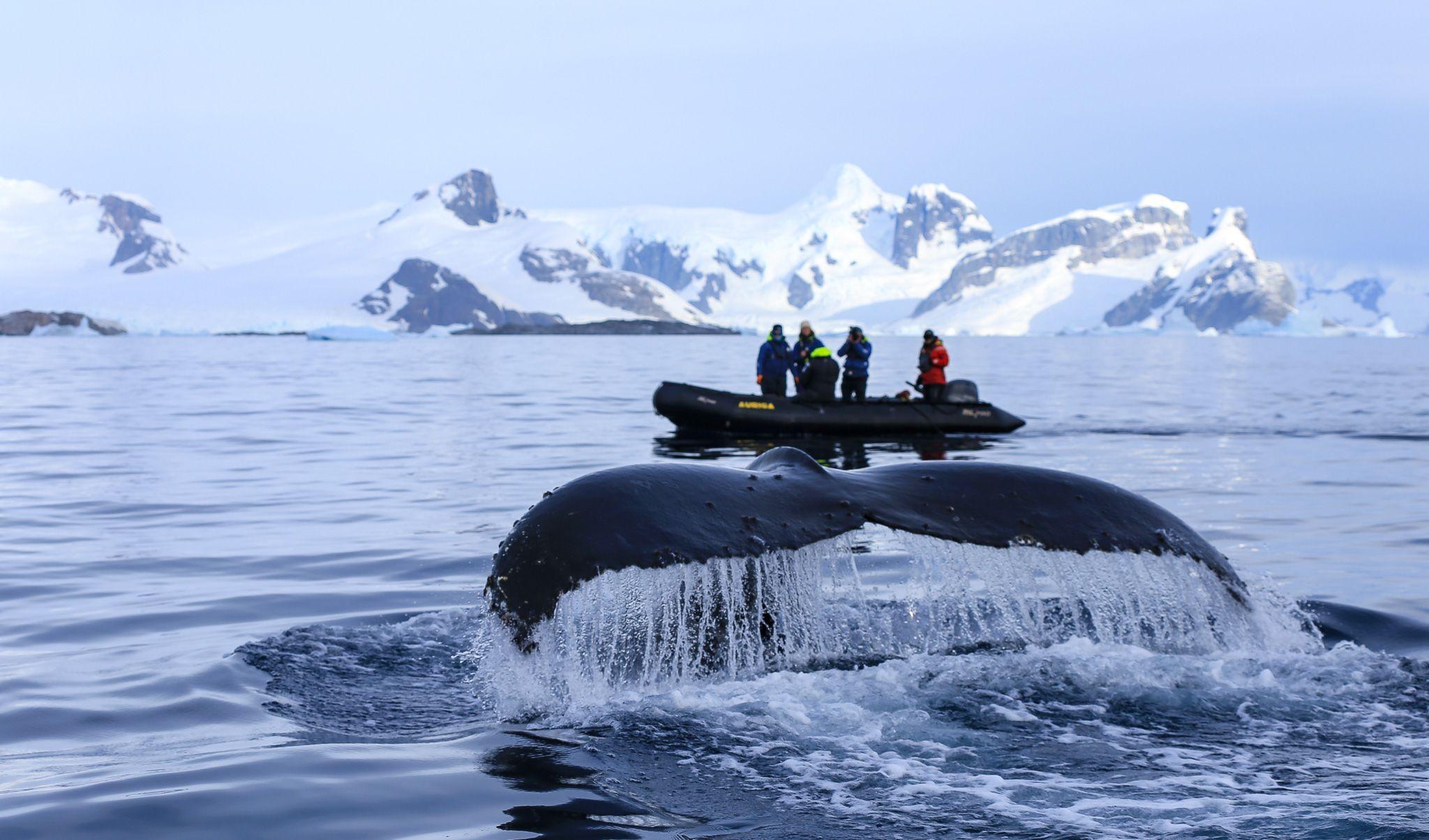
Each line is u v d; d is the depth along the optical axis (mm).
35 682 7574
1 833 5020
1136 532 6184
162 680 7461
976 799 5020
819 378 28312
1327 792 5051
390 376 63812
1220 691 6293
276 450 24172
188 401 41125
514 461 22109
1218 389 50531
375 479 19500
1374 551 12594
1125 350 149000
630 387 52281
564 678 6246
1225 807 4906
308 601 10398
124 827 5082
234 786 5508
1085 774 5273
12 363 81062
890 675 6559
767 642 6758
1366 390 49781
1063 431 28797
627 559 5293
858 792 5105
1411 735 5711
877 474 6375
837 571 10727
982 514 6062
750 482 6000
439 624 8789
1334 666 6629
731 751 5566
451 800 5215
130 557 12703
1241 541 13352
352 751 5941
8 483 18938
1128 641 7098
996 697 6238
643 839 4691
